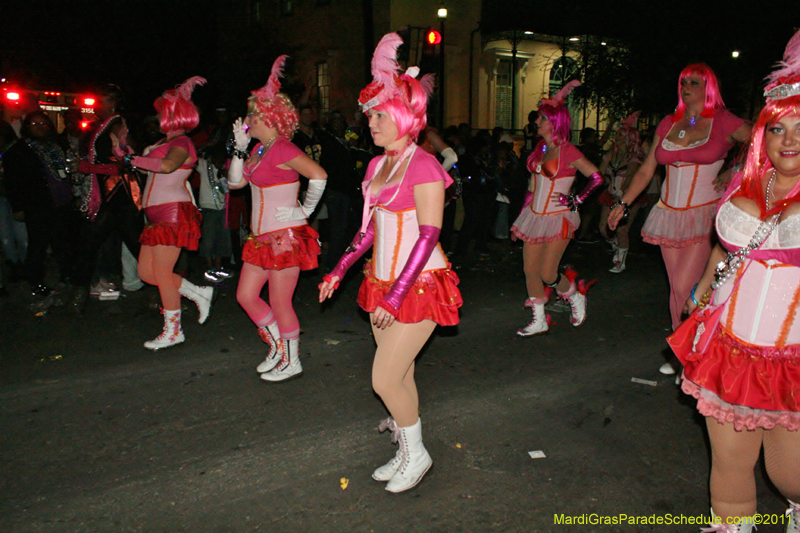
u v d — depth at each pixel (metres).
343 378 4.50
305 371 4.63
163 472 3.23
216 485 3.12
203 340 5.28
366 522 2.82
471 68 17.92
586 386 4.38
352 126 7.89
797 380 2.08
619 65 15.03
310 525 2.79
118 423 3.78
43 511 2.89
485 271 8.14
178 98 4.80
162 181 4.77
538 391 4.29
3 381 4.38
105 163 5.73
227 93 17.83
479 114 18.44
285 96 4.11
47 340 5.21
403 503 2.96
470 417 3.88
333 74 19.38
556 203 5.05
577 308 5.62
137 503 2.96
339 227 7.35
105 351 4.99
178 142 4.77
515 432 3.68
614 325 5.83
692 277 4.22
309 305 6.41
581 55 16.25
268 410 3.97
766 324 2.13
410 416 3.02
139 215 6.05
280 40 20.97
